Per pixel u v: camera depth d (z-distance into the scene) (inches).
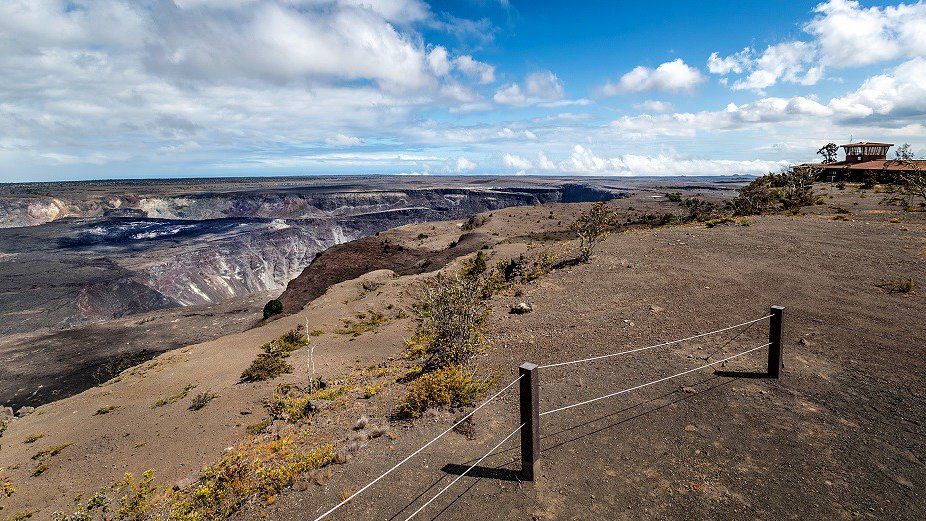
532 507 218.7
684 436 273.1
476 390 395.9
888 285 565.3
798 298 551.8
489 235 3732.8
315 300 1968.5
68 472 694.5
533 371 227.1
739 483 225.6
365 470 279.4
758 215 1402.6
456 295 553.0
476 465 261.3
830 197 1686.8
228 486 319.9
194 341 2694.4
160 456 668.7
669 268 782.5
